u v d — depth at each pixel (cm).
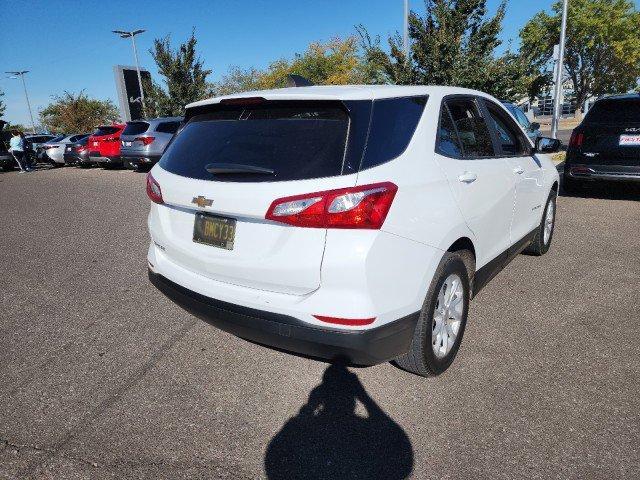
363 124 219
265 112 243
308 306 214
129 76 2441
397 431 228
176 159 269
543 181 429
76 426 238
